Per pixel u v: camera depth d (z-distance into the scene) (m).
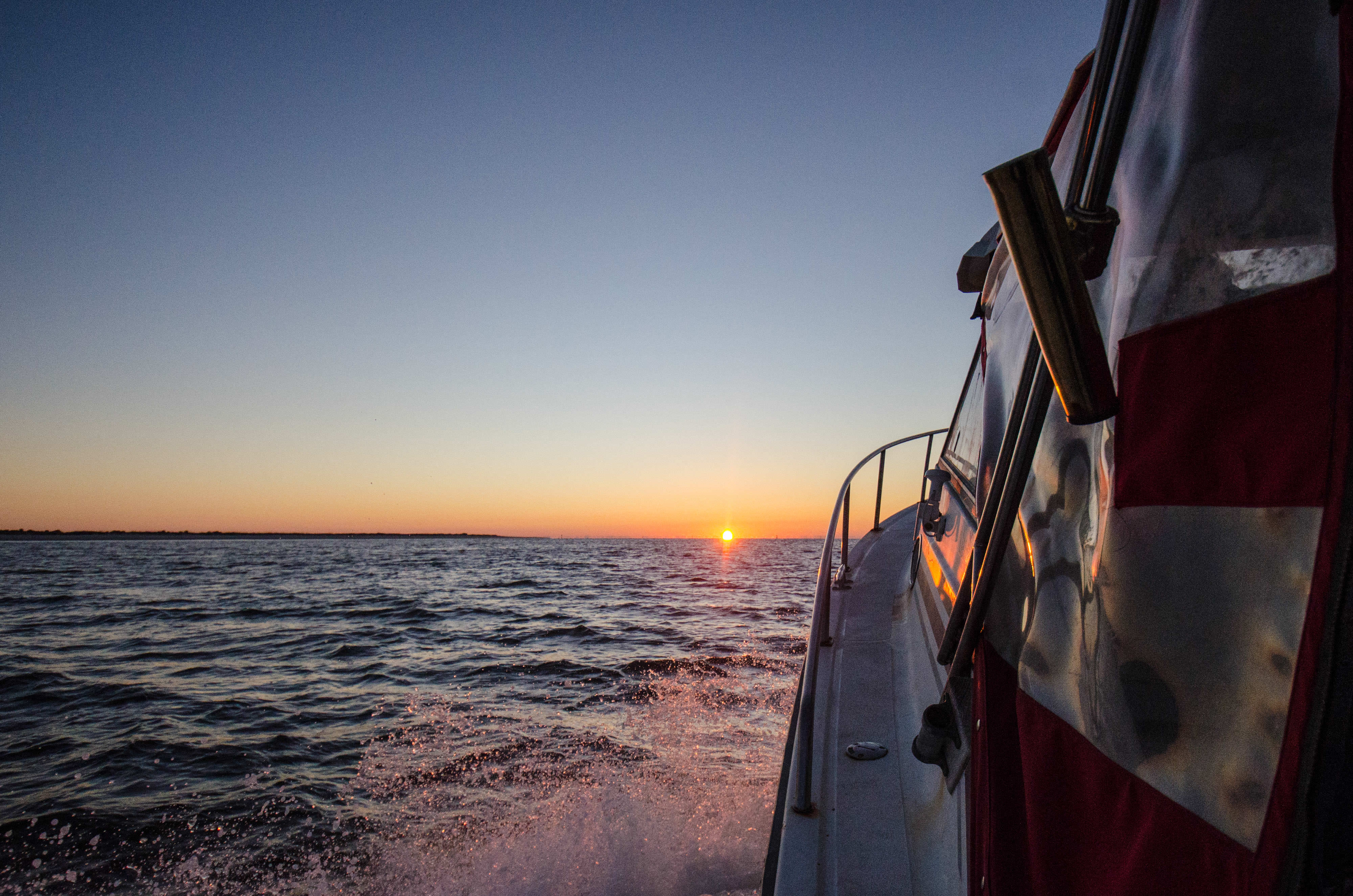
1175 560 0.85
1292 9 0.77
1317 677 0.67
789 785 2.06
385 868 4.57
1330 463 0.68
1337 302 0.68
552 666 11.12
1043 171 0.76
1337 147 0.68
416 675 10.99
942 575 2.88
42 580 35.47
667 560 56.72
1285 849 0.68
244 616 20.02
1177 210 0.88
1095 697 0.97
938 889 1.63
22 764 7.21
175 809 5.91
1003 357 1.63
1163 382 0.88
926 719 1.73
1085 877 0.96
